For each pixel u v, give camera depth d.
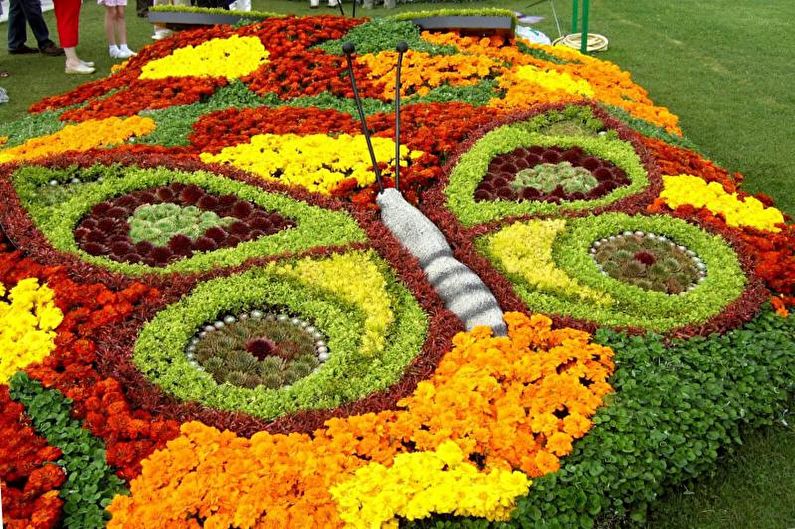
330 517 4.01
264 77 9.73
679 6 18.08
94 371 4.81
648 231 6.75
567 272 6.09
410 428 4.50
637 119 9.34
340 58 9.99
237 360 5.11
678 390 4.88
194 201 6.89
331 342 5.24
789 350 5.30
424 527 4.09
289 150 7.81
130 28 16.02
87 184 7.00
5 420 4.39
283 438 4.36
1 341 4.97
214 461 4.18
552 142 8.15
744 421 4.92
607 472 4.32
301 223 6.65
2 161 7.70
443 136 8.10
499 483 4.19
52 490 4.02
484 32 10.62
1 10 16.81
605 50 14.45
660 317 5.64
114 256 6.08
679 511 4.47
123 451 4.27
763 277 6.16
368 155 7.72
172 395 4.73
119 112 9.02
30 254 5.87
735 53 14.25
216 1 14.62
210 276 5.77
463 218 6.86
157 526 3.87
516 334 5.20
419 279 5.82
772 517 4.45
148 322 5.27
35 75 12.72
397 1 19.06
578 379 4.93
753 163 9.40
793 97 11.84
